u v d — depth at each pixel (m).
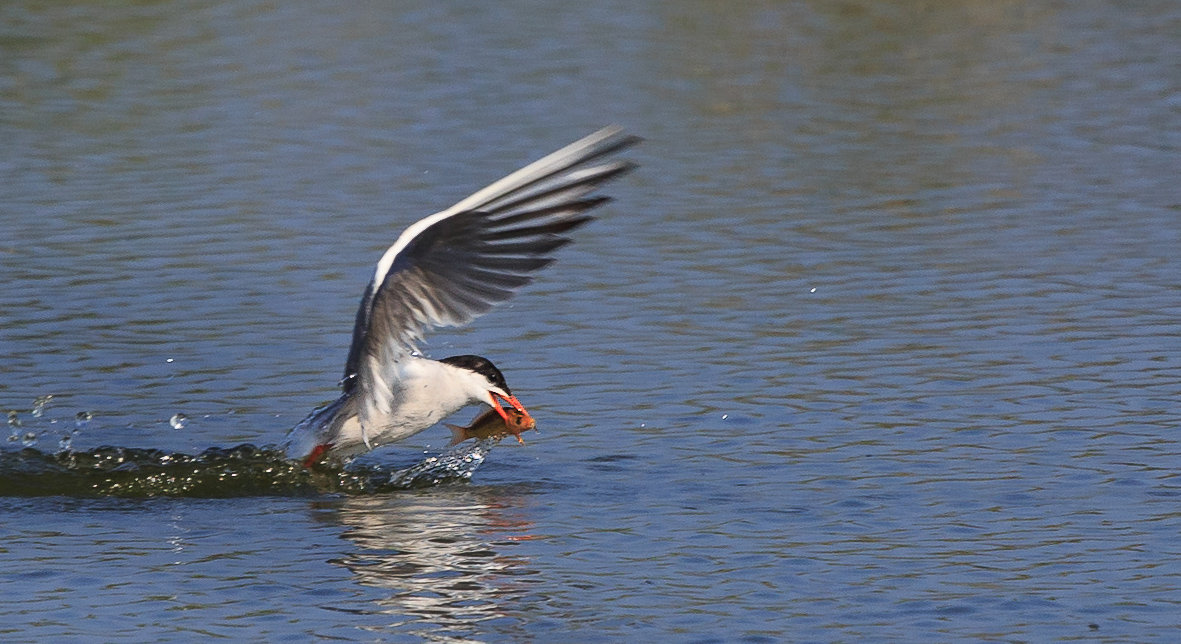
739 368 14.27
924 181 21.14
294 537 10.76
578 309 16.16
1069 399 13.14
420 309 10.16
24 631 9.12
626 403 13.45
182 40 31.89
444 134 23.97
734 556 10.16
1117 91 26.45
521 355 14.77
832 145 23.30
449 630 9.09
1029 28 32.66
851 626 9.05
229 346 15.15
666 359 14.55
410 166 22.03
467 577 9.91
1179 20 32.91
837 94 26.78
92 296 16.72
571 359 14.62
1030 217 19.25
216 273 17.48
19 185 21.52
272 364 14.68
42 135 24.41
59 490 11.84
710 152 22.94
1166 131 23.58
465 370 12.00
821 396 13.47
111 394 13.91
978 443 12.23
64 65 29.64
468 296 9.99
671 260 17.84
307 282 17.09
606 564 10.09
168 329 15.66
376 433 11.96
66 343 15.27
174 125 24.97
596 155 9.57
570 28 33.09
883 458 11.98
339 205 20.16
